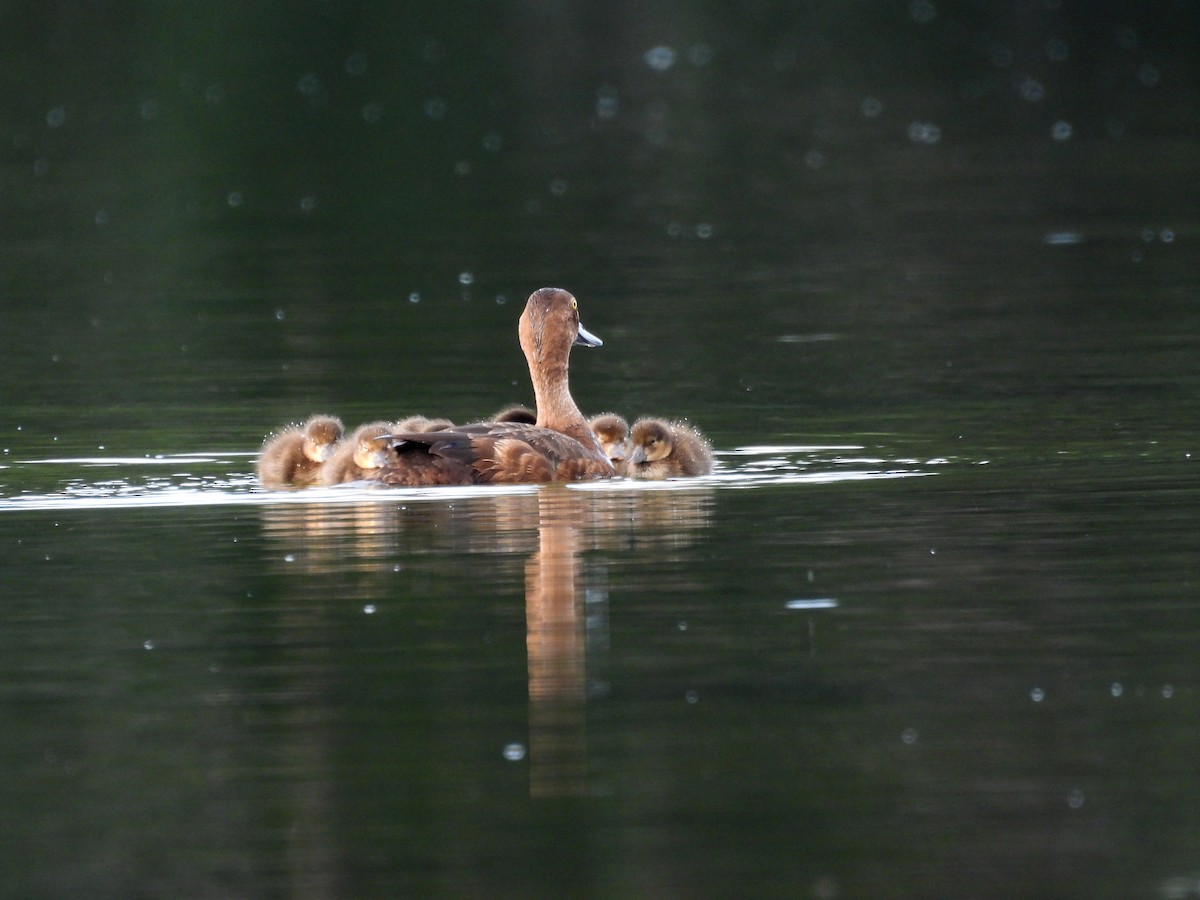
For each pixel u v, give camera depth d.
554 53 65.81
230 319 27.83
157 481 17.17
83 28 64.44
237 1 67.31
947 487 16.25
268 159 47.31
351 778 10.09
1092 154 46.62
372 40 65.56
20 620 12.73
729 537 14.58
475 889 8.82
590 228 37.31
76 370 23.67
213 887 8.90
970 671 11.42
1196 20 71.75
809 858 9.06
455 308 28.53
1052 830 9.29
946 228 36.25
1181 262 31.23
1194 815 9.42
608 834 9.36
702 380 22.58
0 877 9.04
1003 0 76.00
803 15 74.38
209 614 12.82
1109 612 12.45
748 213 39.03
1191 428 18.62
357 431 16.95
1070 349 23.80
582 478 16.62
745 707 10.93
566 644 12.03
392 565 13.95
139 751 10.48
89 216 39.09
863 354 24.00
